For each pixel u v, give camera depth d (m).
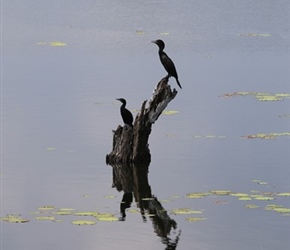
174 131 31.41
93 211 22.95
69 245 20.59
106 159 27.88
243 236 21.12
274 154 28.33
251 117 33.25
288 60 46.38
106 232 21.44
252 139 30.20
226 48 50.28
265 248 20.44
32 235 21.20
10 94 36.88
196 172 26.61
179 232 21.44
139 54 47.81
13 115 33.22
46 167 27.00
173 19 60.09
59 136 30.41
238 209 23.05
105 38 52.78
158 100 27.58
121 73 41.94
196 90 38.22
